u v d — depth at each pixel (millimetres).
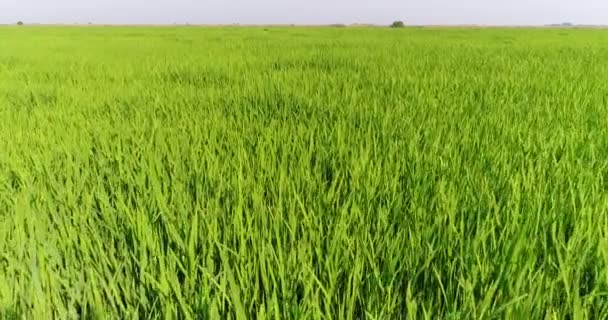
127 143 2914
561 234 1418
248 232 1517
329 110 3879
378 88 5305
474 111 3719
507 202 1704
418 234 1477
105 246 1531
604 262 1296
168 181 2107
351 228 1624
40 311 1139
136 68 7781
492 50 12836
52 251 1417
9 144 2826
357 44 16859
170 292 1177
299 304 1162
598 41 19609
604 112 3545
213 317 1071
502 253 1344
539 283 1127
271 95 4688
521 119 3381
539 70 7070
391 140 2711
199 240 1568
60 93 5152
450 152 2488
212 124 3385
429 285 1302
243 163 2402
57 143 2930
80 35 28875
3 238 1488
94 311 1156
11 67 8320
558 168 2160
